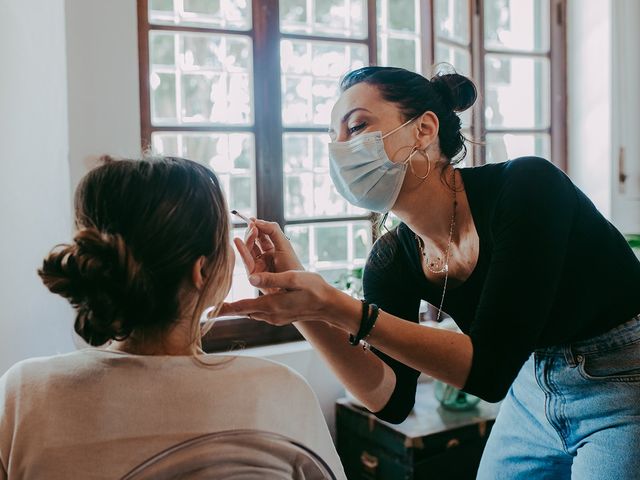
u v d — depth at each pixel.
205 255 0.83
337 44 2.47
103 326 0.79
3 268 1.84
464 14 2.77
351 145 1.23
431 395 2.39
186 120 2.24
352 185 1.26
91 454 0.76
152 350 0.85
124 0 2.00
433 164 1.23
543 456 1.32
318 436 0.89
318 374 2.31
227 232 0.86
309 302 0.97
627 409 1.17
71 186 1.93
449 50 2.69
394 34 2.61
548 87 3.00
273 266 1.15
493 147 2.85
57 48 1.91
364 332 1.00
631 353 1.18
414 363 1.03
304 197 2.46
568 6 2.99
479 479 1.46
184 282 0.83
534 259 1.05
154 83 2.19
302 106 2.44
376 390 1.23
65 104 1.93
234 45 2.31
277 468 0.81
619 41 2.88
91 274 0.77
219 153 2.30
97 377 0.79
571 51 3.00
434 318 2.63
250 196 2.37
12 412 0.79
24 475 0.77
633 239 2.68
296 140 2.44
